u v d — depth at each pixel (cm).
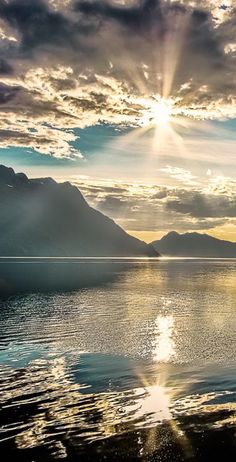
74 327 4350
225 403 2088
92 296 7556
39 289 8819
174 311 5700
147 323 4653
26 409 2008
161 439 1684
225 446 1625
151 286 9988
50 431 1761
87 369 2736
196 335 3988
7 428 1788
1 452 1582
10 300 6831
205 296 7781
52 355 3127
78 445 1636
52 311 5559
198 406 2055
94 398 2166
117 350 3309
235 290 9100
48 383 2423
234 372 2670
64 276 13488
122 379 2508
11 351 3256
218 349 3378
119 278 12925
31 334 3956
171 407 2041
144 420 1877
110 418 1905
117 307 6041
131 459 1534
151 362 2931
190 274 15862
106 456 1553
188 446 1630
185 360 3006
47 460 1526
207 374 2627
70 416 1922
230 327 4444
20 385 2386
